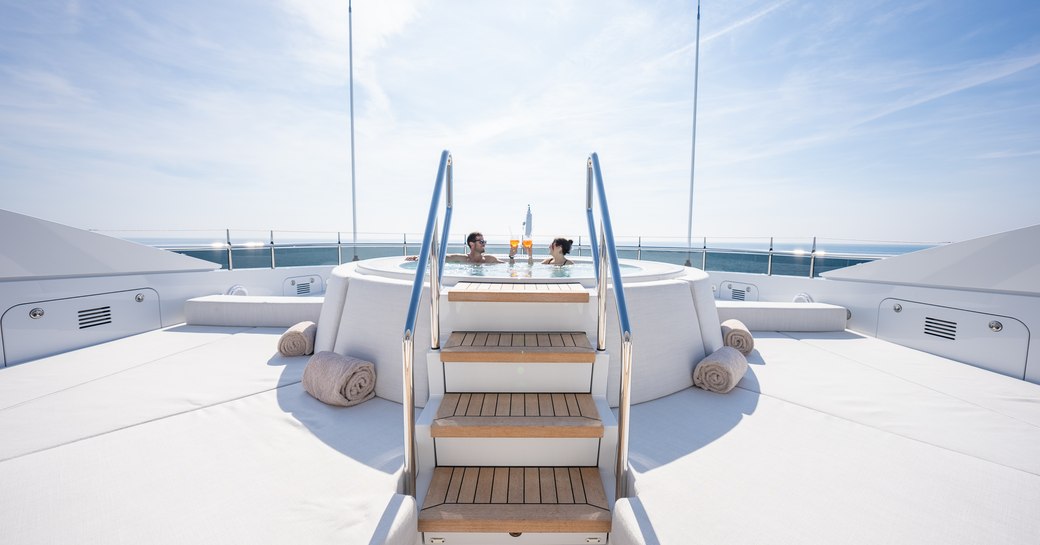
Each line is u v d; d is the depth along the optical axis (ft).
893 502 4.35
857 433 6.08
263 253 20.68
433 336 5.78
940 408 6.98
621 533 3.85
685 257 24.40
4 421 6.20
